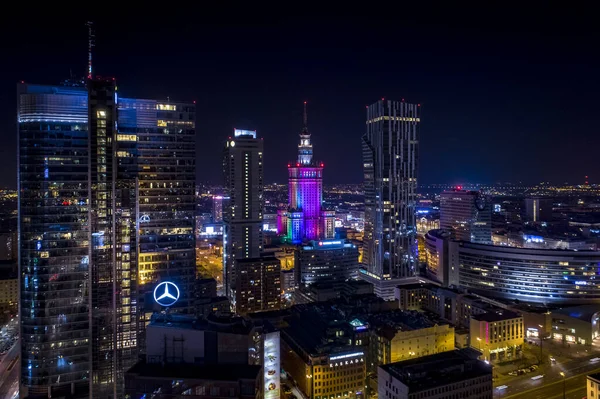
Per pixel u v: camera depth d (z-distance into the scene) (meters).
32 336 195.25
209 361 145.75
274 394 186.38
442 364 180.38
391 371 177.12
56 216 199.12
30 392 194.75
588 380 183.88
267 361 186.88
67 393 198.62
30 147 197.62
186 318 161.00
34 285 195.75
